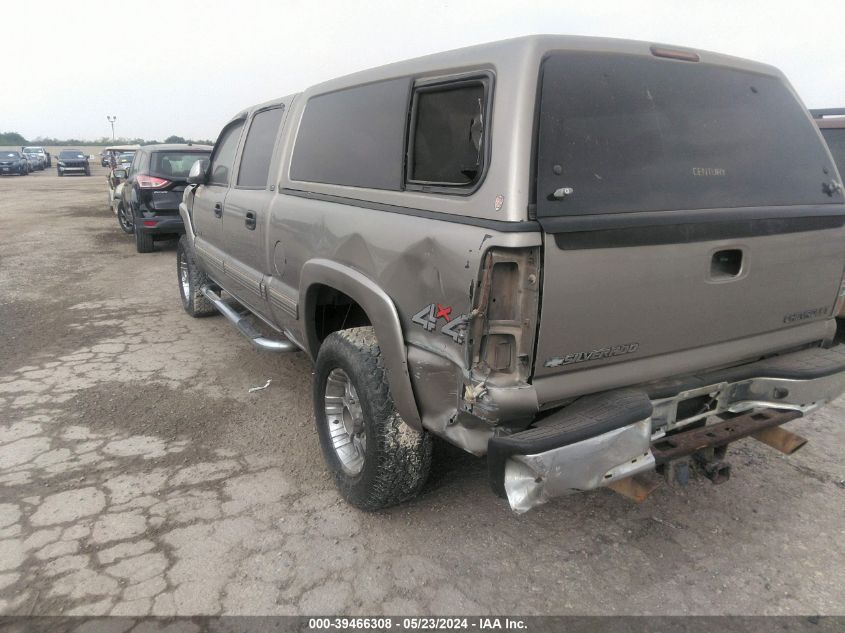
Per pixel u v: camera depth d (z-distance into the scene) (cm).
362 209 291
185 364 523
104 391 463
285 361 532
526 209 213
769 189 276
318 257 325
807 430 407
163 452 372
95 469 351
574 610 251
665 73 257
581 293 221
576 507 321
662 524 307
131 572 267
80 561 274
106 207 1914
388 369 268
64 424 407
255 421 416
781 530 303
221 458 367
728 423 272
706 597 259
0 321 645
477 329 218
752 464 363
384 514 312
